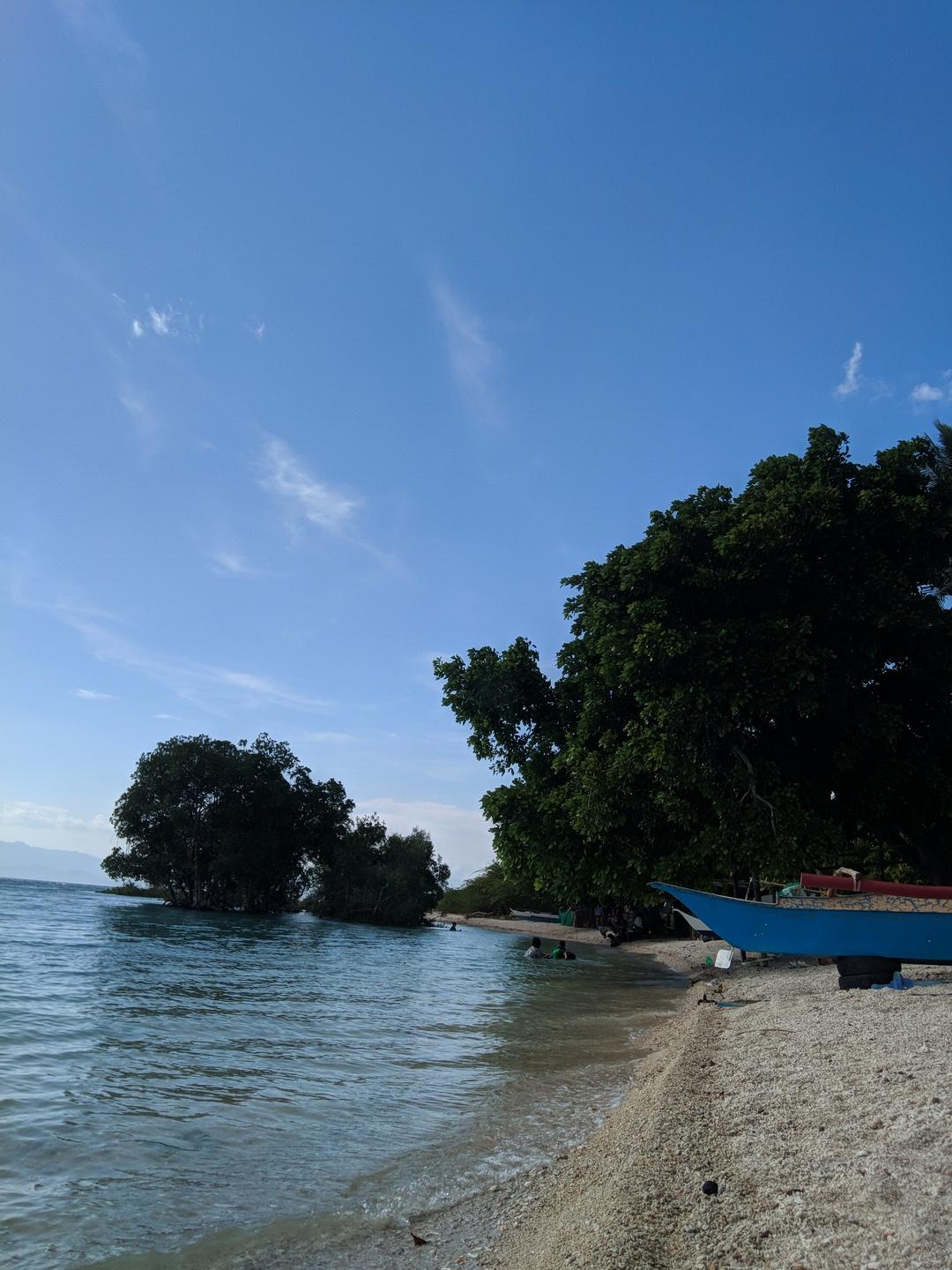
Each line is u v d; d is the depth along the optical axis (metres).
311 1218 5.43
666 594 21.84
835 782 23.08
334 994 19.05
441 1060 11.27
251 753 69.00
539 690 27.84
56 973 19.31
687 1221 4.31
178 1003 15.62
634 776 22.12
